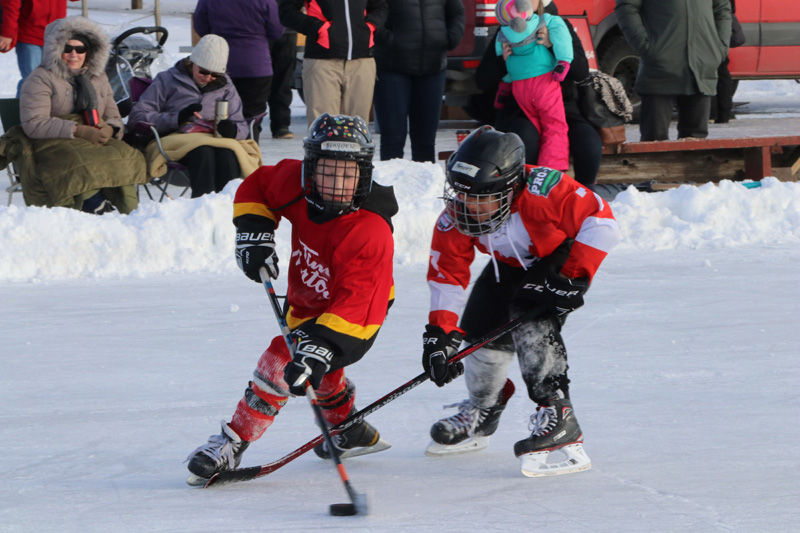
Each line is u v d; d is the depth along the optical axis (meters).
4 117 31.61
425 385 16.95
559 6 48.50
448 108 55.00
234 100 31.81
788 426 14.06
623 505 10.92
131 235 26.66
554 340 12.44
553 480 12.04
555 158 30.59
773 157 38.53
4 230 26.20
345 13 31.81
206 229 27.00
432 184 30.30
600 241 12.02
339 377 13.08
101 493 11.80
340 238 11.62
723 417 14.59
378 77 32.91
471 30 45.34
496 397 13.73
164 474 12.66
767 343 18.94
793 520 10.27
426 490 11.80
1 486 12.09
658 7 35.47
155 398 16.08
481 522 10.45
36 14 39.06
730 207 30.62
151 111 30.94
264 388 12.17
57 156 28.20
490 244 12.83
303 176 11.71
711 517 10.43
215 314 21.97
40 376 17.36
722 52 36.25
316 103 32.47
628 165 35.72
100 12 107.38
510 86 31.22
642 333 19.83
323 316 11.41
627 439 13.68
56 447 13.74
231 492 11.91
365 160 11.42
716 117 54.12
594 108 32.75
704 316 21.12
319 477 12.62
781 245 29.12
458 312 12.95
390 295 12.05
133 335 20.17
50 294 24.00
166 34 37.62
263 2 38.41
